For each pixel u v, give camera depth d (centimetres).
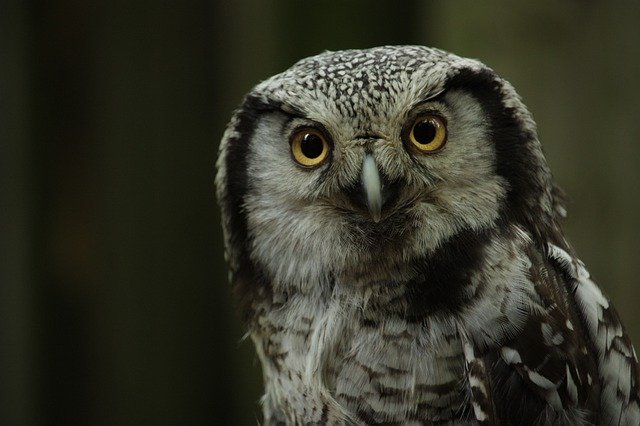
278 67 216
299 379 200
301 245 200
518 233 198
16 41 221
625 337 200
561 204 201
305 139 200
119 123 221
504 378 198
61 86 222
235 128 201
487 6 208
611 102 207
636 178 207
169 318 222
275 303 200
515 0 207
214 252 223
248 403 222
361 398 198
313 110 199
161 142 221
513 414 198
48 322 222
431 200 199
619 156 207
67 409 222
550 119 207
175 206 222
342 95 199
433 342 198
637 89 207
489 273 198
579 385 198
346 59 200
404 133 199
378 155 198
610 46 207
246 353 223
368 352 198
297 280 200
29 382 222
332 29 215
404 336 198
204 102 222
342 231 199
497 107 199
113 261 221
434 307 198
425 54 200
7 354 221
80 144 222
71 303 222
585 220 207
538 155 199
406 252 198
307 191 199
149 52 221
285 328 200
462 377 198
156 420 222
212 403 222
